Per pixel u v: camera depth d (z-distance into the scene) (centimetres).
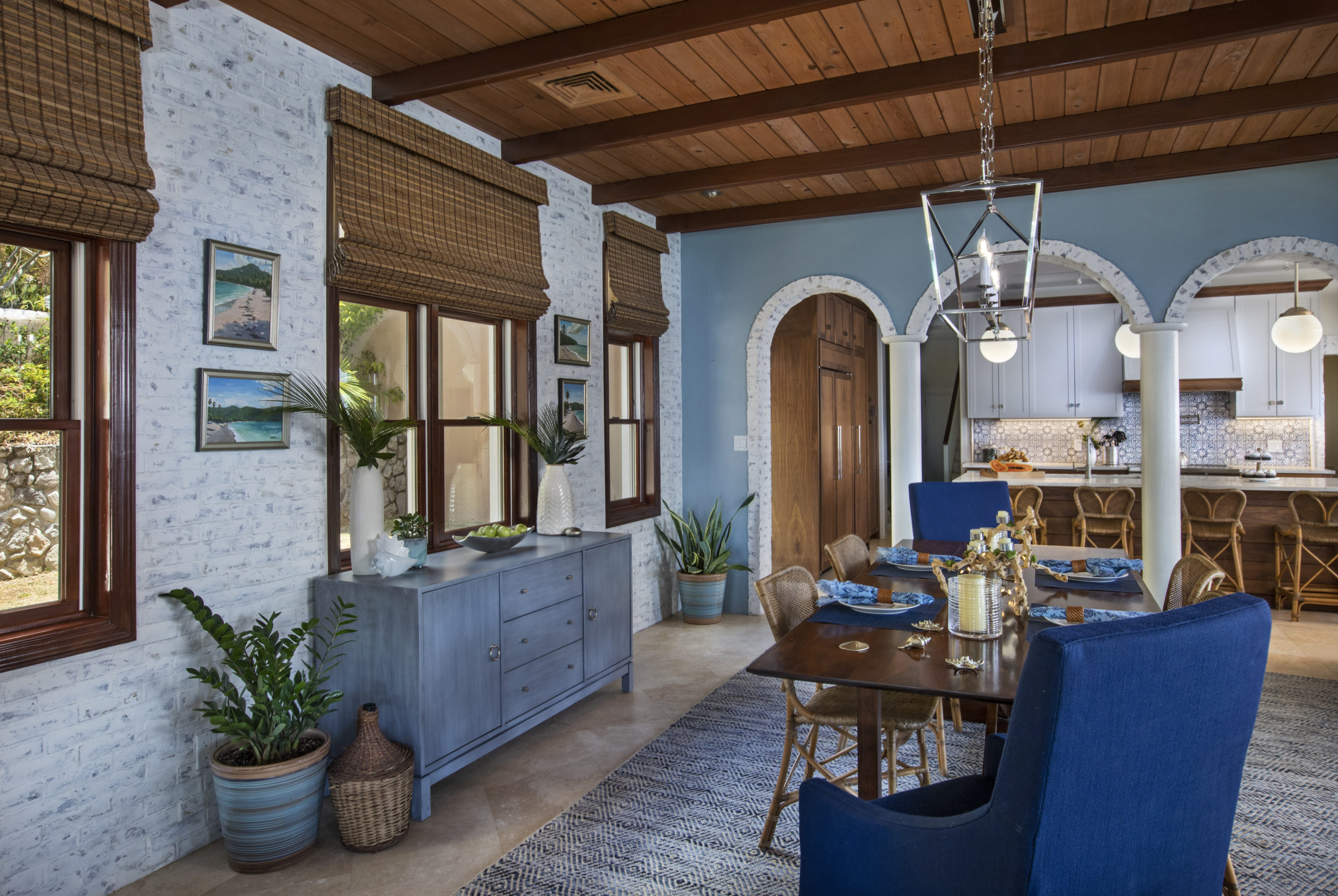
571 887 241
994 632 232
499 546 342
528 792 305
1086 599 274
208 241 266
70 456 239
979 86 329
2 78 209
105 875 238
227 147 274
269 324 287
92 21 230
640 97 360
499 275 390
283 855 251
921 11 288
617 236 507
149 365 250
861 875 158
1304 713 371
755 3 269
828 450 702
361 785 256
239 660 248
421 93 326
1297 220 445
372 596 288
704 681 435
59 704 227
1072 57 304
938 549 381
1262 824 272
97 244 238
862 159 432
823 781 174
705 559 560
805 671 204
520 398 430
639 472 566
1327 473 721
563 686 361
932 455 1067
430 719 284
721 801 294
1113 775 128
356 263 310
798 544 672
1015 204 501
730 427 591
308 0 272
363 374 340
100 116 231
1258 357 781
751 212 550
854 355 802
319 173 309
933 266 250
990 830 132
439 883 244
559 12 284
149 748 250
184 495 261
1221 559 584
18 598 229
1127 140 427
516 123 389
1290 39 312
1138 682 125
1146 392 478
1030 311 243
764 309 575
